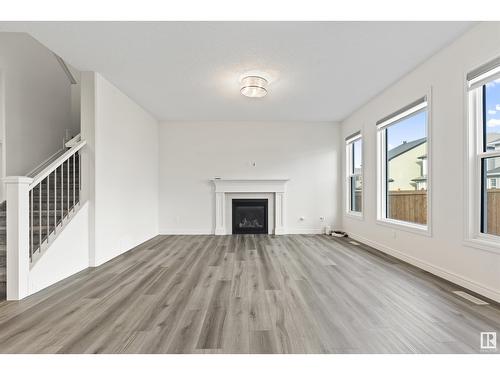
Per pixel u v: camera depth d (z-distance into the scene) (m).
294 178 5.91
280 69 3.35
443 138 2.85
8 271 2.34
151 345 1.65
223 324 1.90
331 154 5.91
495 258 2.27
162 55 3.01
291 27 2.48
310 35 2.60
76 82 5.10
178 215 5.84
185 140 5.85
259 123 5.90
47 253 2.68
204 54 2.98
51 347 1.63
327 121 5.89
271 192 5.89
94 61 3.15
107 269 3.26
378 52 2.94
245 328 1.84
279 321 1.94
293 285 2.67
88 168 3.39
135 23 2.41
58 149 4.64
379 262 3.52
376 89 4.02
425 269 3.14
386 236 4.04
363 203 4.78
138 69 3.36
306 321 1.94
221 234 5.77
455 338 1.71
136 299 2.34
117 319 1.97
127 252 4.16
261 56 3.03
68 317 2.01
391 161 4.13
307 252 4.11
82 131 3.40
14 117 3.81
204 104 4.73
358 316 2.01
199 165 5.86
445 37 2.63
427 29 2.50
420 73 3.22
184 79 3.66
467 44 2.53
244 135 5.89
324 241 5.00
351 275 2.98
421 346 1.63
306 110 5.09
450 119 2.75
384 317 2.00
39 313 2.07
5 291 2.53
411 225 3.55
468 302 2.25
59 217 3.33
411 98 3.41
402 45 2.79
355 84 3.82
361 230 4.90
